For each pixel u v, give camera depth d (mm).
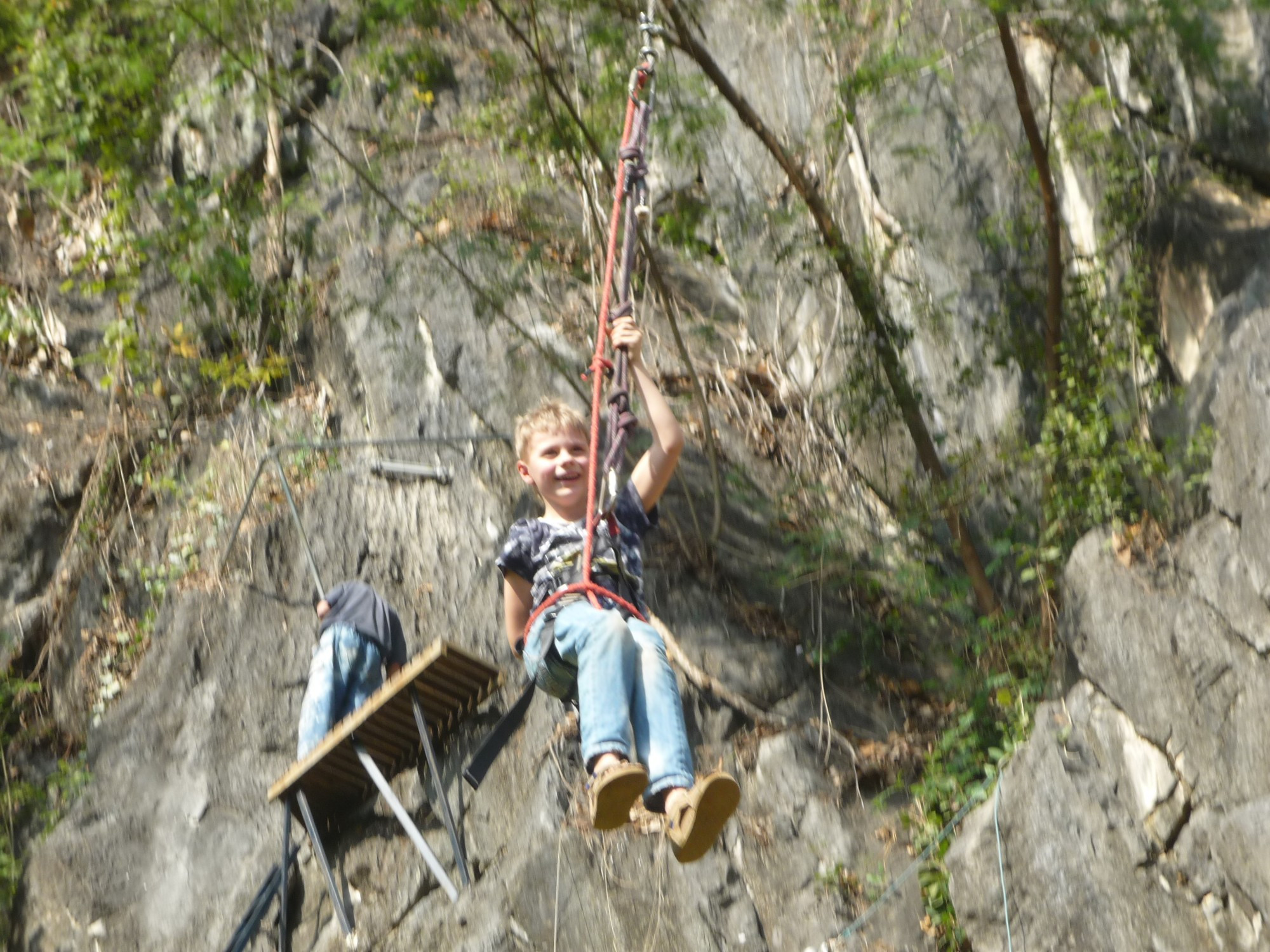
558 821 19766
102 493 27328
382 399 26469
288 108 31062
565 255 27438
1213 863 16672
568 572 12719
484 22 32156
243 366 28406
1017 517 21234
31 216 31359
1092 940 17000
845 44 24312
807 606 22859
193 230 24297
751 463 24641
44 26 23125
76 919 21953
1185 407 19016
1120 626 18125
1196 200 20062
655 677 12094
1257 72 19703
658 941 18797
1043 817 17875
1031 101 22641
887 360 21625
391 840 21219
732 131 27656
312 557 24703
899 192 23891
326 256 29156
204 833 22406
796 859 19625
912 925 18766
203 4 21719
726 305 27578
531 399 25422
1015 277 21984
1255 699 16781
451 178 28438
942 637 22500
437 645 20188
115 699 25125
